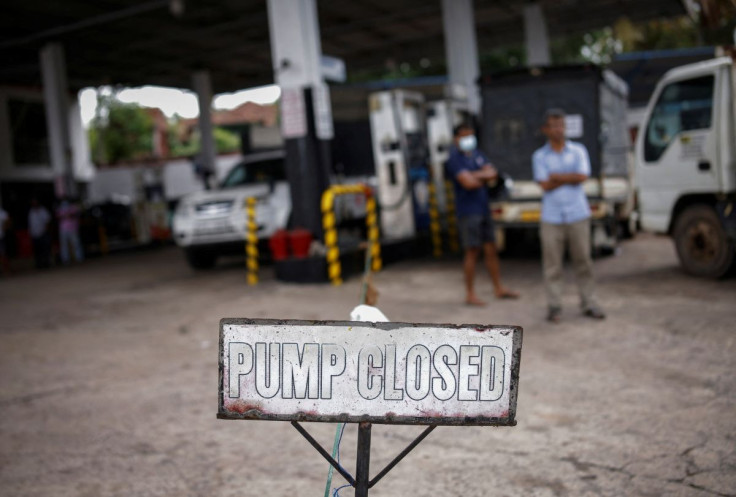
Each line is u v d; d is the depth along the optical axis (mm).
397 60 26109
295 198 10633
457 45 16438
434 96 17125
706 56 16172
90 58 22016
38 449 4004
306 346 1525
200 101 24672
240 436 4066
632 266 9477
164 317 8297
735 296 6918
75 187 19969
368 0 18047
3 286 12977
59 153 19641
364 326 1521
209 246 12055
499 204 10484
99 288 11695
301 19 10328
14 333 7805
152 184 23781
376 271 11031
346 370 1524
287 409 1531
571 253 6484
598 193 10016
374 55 25375
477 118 15875
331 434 4020
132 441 4070
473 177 7281
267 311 8117
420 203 13188
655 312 6512
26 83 24438
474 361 1509
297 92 10414
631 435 3686
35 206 16641
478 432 3896
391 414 1521
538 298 7738
